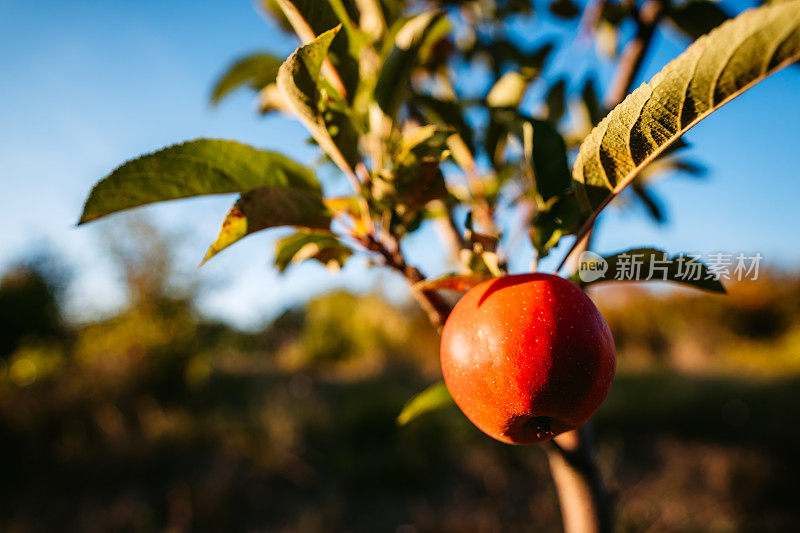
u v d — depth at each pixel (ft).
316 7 3.29
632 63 5.31
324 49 2.72
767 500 17.03
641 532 15.62
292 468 20.25
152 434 22.34
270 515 17.28
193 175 2.94
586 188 2.84
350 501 18.22
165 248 32.45
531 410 2.68
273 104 5.83
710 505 16.99
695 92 2.20
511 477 20.16
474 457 21.42
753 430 23.15
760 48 1.95
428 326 47.50
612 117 2.42
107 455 20.31
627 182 2.73
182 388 28.53
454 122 4.91
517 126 3.86
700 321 48.01
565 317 2.63
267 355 54.60
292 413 25.72
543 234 3.23
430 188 3.22
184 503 17.03
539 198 3.33
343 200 3.68
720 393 27.71
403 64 4.00
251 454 21.11
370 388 32.81
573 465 3.84
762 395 26.89
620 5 6.15
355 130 3.39
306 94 3.02
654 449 22.21
